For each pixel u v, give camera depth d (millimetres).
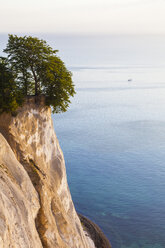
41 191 30922
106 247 60562
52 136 42312
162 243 65250
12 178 25734
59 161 42719
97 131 197000
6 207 18188
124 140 173875
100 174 116062
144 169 123125
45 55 37156
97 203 87562
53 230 29391
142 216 78875
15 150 33188
